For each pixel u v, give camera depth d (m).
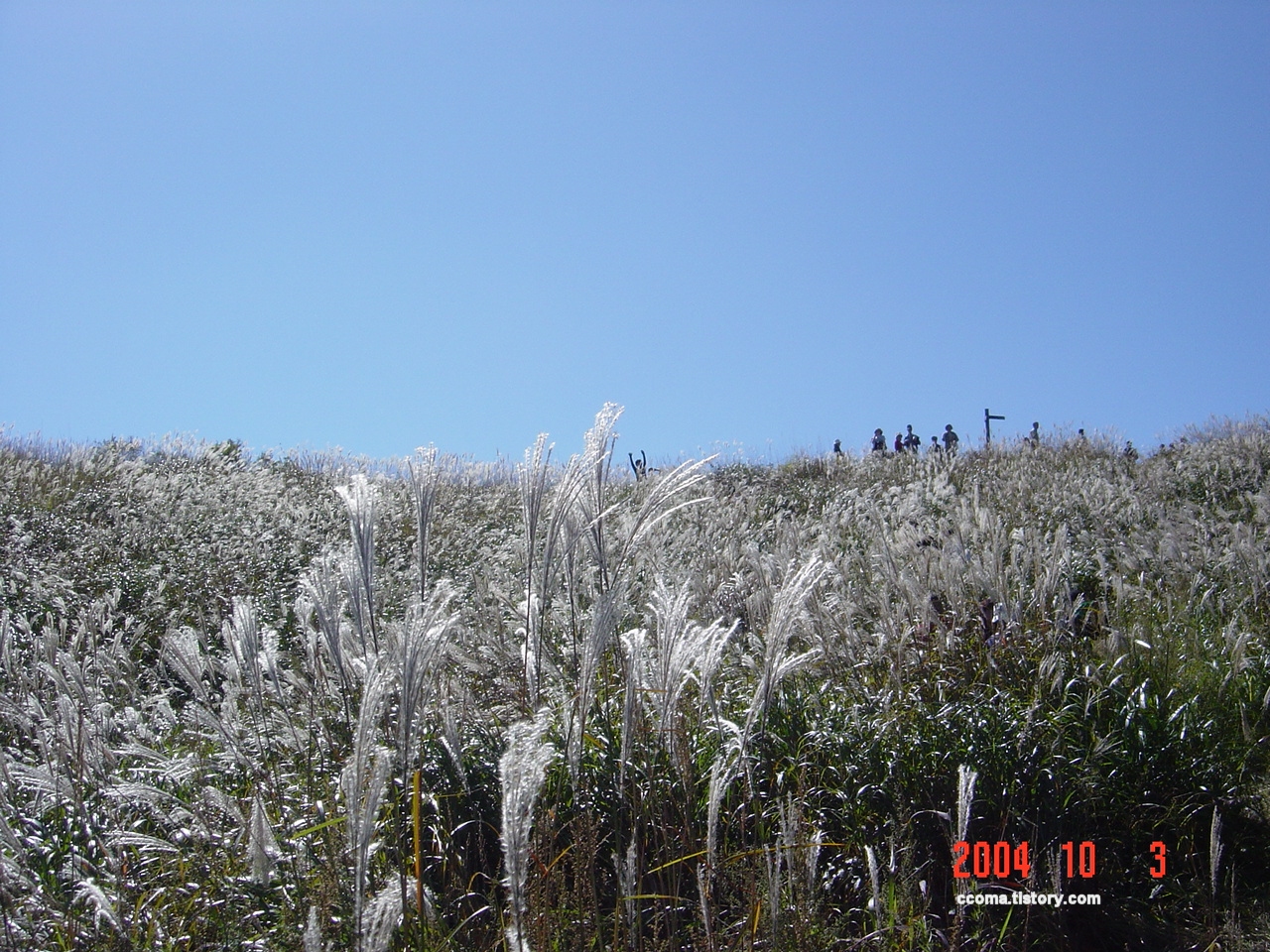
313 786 4.27
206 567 10.05
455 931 3.40
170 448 19.45
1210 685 5.62
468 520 14.20
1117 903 4.38
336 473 18.23
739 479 18.70
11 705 4.27
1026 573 6.65
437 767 4.25
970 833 4.44
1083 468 15.00
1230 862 4.54
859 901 4.10
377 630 4.66
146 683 6.44
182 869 3.78
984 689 5.48
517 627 5.59
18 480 14.08
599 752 4.36
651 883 3.81
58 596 8.48
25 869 3.43
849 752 4.78
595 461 4.61
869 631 6.52
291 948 3.29
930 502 12.81
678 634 3.75
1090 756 4.70
